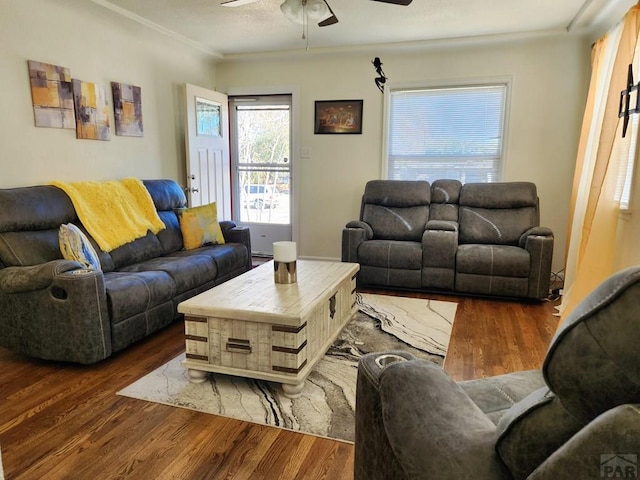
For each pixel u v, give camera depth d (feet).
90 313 7.82
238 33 13.51
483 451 2.68
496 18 12.03
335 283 8.68
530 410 2.46
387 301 12.16
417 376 3.33
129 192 11.93
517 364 8.32
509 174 14.96
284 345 6.94
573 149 14.26
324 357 8.52
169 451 5.72
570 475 2.04
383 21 12.26
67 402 6.89
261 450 5.76
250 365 7.18
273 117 17.66
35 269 7.81
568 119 14.17
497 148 15.06
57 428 6.20
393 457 3.24
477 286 12.34
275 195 18.13
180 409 6.72
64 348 7.93
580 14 11.61
